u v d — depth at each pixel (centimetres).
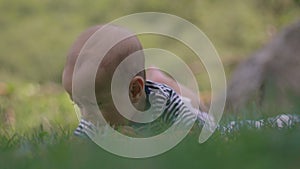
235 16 4441
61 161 571
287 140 557
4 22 4884
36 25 4872
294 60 2352
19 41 4844
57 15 4897
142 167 528
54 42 4812
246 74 2389
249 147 555
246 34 4394
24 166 579
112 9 4766
